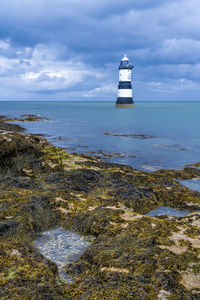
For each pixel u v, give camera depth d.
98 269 5.08
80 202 9.20
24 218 7.22
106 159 22.62
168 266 4.98
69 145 30.23
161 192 12.10
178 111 124.06
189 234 6.55
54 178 12.24
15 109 127.94
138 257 5.21
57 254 6.12
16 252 5.22
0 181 10.89
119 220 7.41
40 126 51.47
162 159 23.16
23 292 4.06
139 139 35.81
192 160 22.92
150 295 4.23
